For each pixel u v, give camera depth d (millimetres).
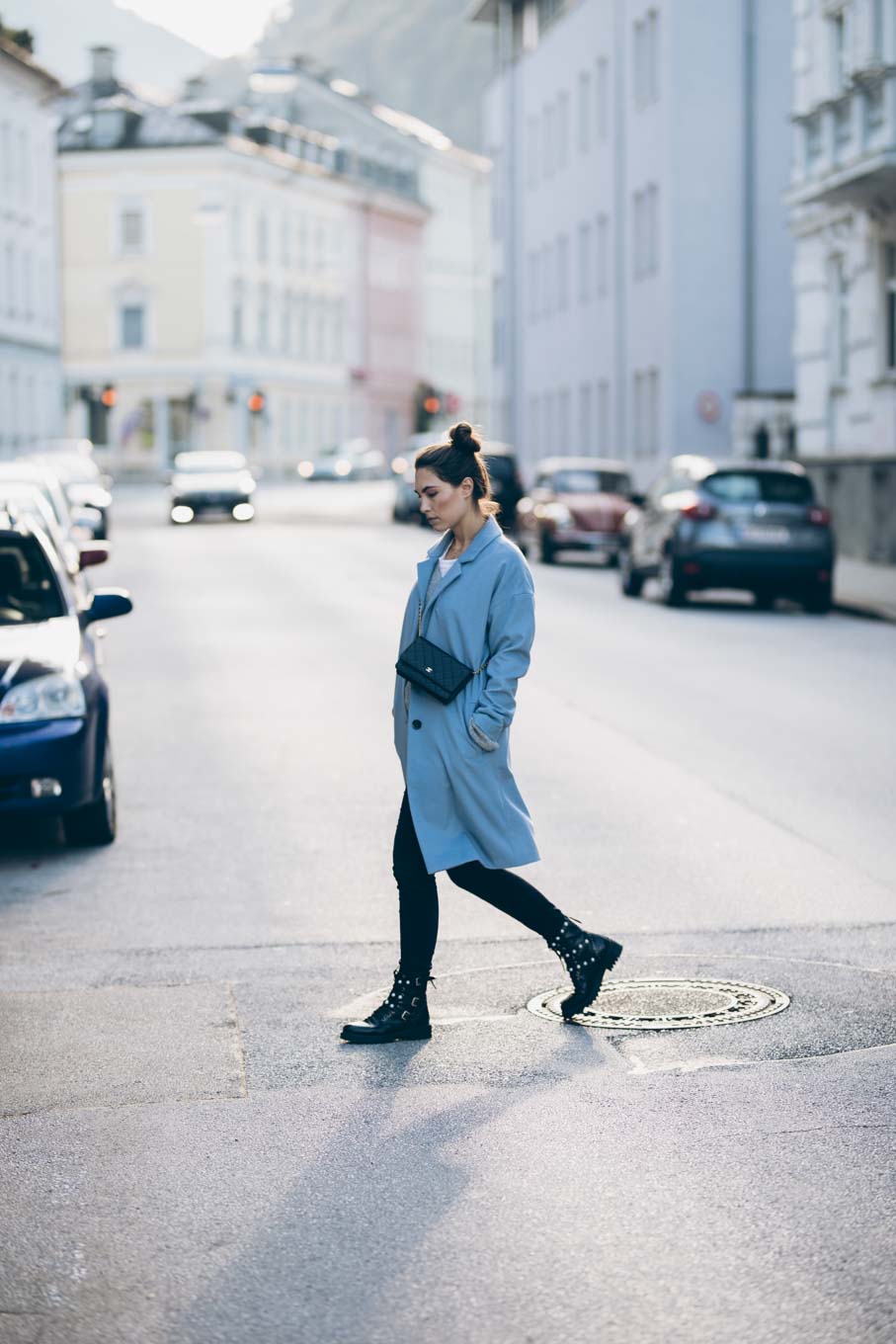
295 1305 4566
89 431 95375
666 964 7805
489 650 6641
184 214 93062
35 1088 6344
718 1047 6609
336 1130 5832
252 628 23297
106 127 94250
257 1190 5332
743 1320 4422
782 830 10742
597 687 17297
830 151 32656
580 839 10539
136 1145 5742
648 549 27266
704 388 46969
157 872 10062
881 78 30000
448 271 123625
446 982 7566
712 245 46750
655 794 11930
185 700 16844
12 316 67875
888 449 32906
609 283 52562
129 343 94562
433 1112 5977
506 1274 4707
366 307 110000
